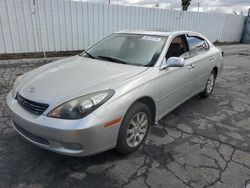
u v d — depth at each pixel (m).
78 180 2.36
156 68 3.01
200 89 4.56
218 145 3.10
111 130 2.36
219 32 15.95
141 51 3.37
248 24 17.53
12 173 2.42
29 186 2.25
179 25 12.70
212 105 4.59
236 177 2.47
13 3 7.35
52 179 2.36
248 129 3.60
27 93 2.52
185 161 2.72
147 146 3.00
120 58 3.36
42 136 2.28
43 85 2.58
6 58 7.44
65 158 2.69
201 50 4.45
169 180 2.39
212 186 2.33
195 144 3.10
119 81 2.58
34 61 7.38
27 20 7.77
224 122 3.81
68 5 8.41
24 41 7.93
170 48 3.43
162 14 11.50
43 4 7.90
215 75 5.21
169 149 2.96
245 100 4.97
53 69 3.07
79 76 2.73
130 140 2.73
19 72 6.22
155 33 3.70
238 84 6.29
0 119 3.56
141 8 10.45
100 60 3.38
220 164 2.68
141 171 2.52
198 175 2.48
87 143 2.24
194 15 13.36
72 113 2.20
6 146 2.88
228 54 12.34
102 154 2.79
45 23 8.15
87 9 8.88
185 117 3.96
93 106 2.24
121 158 2.73
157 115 3.19
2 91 4.77
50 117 2.22
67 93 2.35
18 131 2.63
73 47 9.05
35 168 2.51
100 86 2.45
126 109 2.47
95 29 9.34
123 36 3.82
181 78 3.55
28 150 2.81
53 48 8.61
